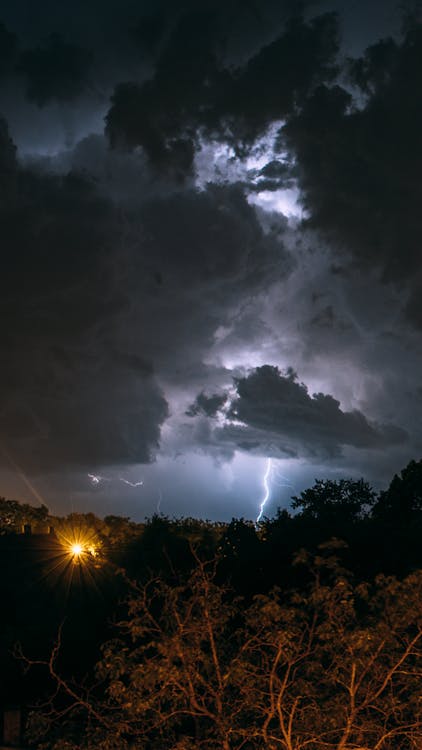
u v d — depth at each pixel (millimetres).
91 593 25469
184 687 7676
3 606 26469
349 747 7238
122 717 8117
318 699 7879
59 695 16000
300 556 8336
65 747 7926
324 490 24734
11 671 17562
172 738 8250
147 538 26078
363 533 18250
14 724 11328
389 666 7762
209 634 7836
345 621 7848
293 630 7602
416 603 7438
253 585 16938
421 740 7293
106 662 7820
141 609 8312
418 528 18125
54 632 20422
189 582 8195
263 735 7246
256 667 7609
